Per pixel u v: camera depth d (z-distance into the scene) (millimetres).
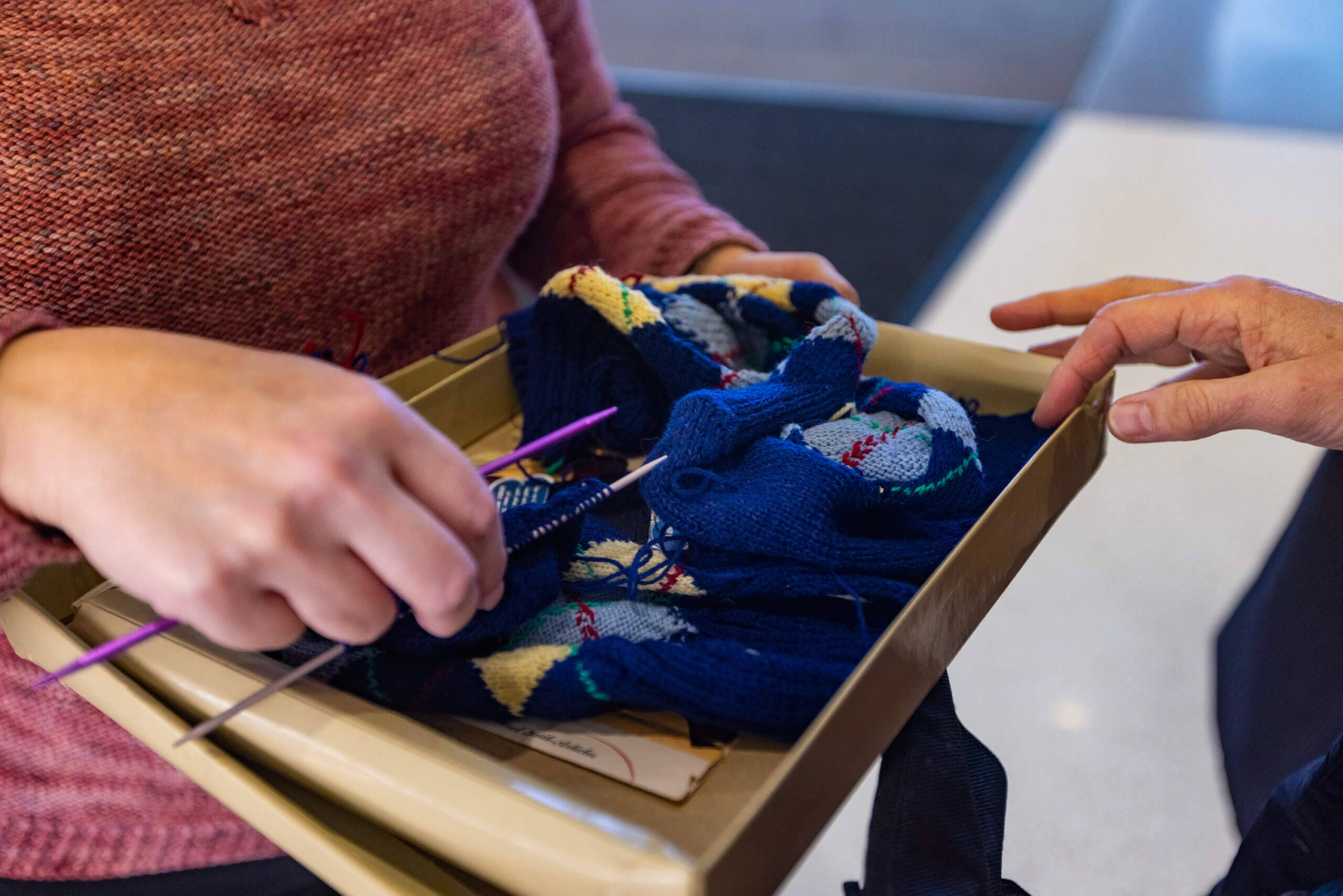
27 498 286
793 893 837
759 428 407
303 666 313
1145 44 2840
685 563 390
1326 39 2715
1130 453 1278
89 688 338
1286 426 420
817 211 2059
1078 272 1706
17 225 392
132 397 277
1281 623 553
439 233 531
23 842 477
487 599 312
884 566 370
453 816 273
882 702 300
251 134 451
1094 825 854
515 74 539
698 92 2773
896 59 2936
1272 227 1760
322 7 469
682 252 651
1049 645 1032
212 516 254
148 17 422
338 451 258
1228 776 606
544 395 502
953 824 337
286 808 300
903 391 445
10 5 394
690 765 319
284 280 481
